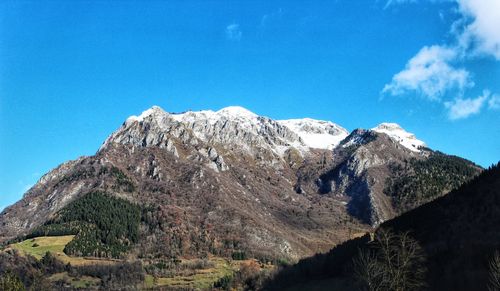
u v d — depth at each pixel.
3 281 167.12
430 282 134.75
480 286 123.56
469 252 141.25
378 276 98.62
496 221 162.00
